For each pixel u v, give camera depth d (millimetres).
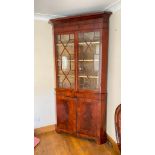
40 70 3318
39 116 3367
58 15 3129
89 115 2963
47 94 3436
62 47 3203
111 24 2766
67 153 2658
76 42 2984
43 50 3322
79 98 3033
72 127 3156
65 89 3158
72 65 3127
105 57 2816
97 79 2896
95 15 2664
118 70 2553
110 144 2881
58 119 3316
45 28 3305
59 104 3268
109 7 2639
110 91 2838
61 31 3123
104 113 2920
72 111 3123
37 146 2871
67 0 2324
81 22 2875
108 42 2848
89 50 2953
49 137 3223
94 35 2865
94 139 2977
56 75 3271
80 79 3053
